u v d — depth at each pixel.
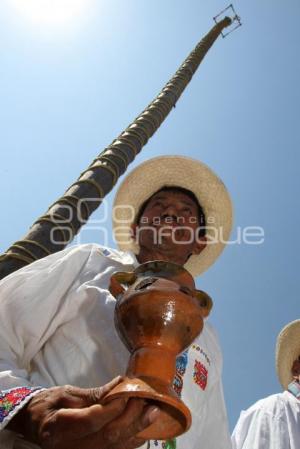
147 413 2.17
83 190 5.30
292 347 7.64
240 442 5.98
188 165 5.12
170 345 2.45
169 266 2.82
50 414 2.29
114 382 2.25
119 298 2.73
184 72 12.15
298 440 5.73
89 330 3.47
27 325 3.30
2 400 2.50
